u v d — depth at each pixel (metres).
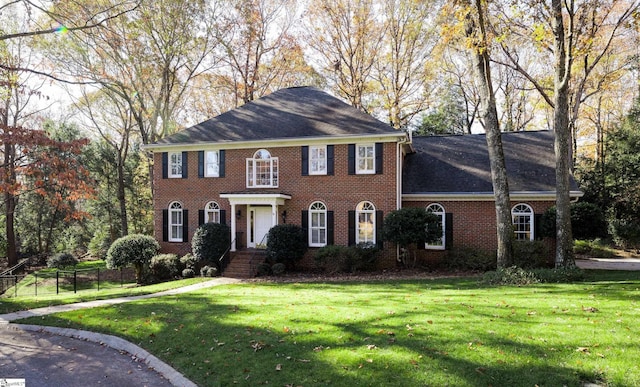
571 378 5.34
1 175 10.18
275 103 23.23
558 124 14.42
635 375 5.31
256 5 30.97
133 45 23.06
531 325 7.43
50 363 7.53
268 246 18.42
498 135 14.54
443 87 35.47
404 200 19.89
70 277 22.69
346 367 5.95
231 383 5.90
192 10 23.69
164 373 6.77
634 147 29.47
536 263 16.42
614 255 24.27
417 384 5.35
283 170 20.31
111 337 8.78
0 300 13.57
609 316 7.88
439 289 12.46
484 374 5.52
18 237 33.12
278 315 9.02
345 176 19.36
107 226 34.66
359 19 30.67
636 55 24.09
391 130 18.81
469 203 19.23
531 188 18.69
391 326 7.68
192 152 21.84
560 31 14.24
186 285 16.25
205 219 21.45
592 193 30.38
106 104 29.61
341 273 17.91
